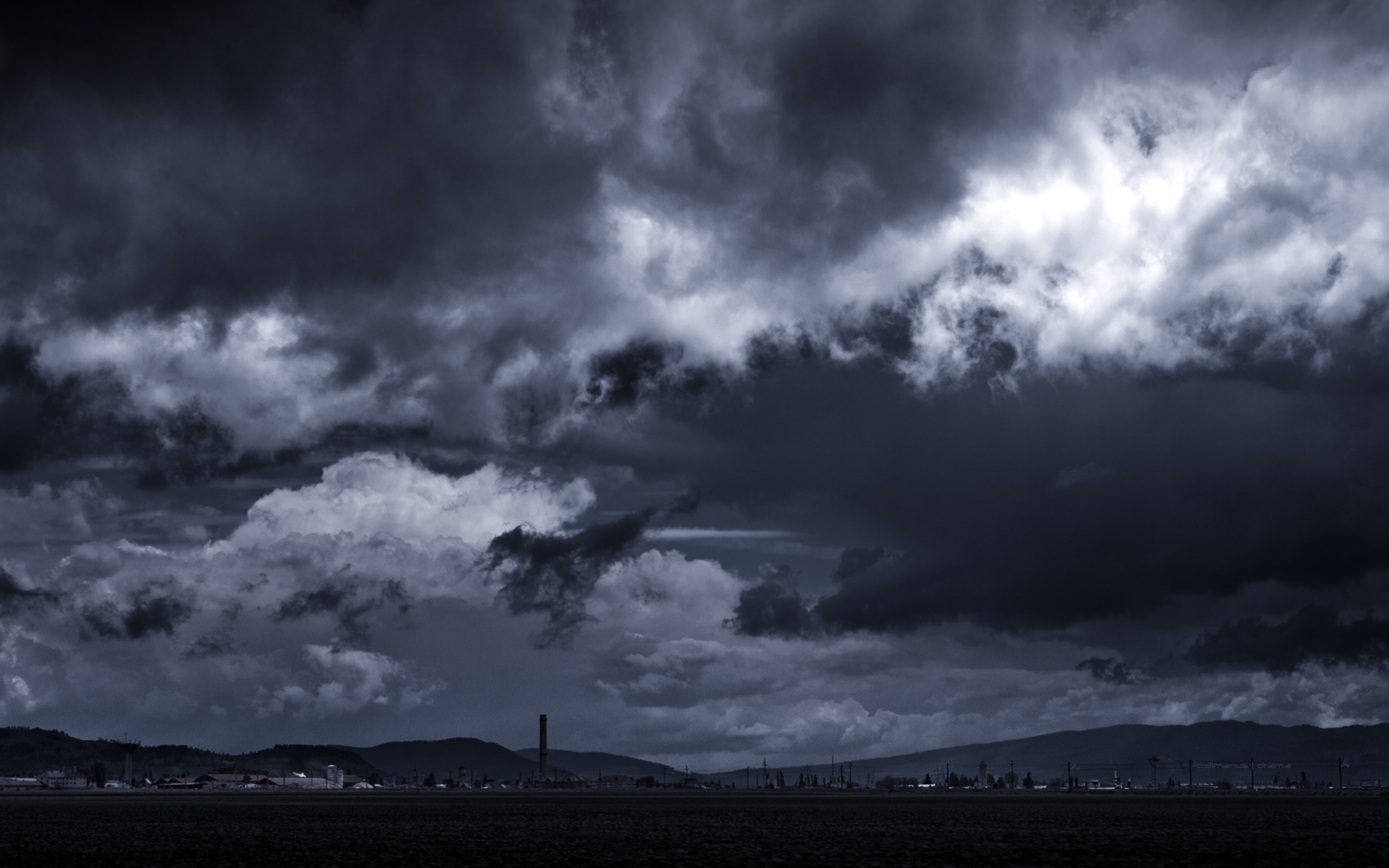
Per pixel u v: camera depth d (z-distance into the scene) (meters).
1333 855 148.88
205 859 143.00
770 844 170.88
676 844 170.62
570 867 133.00
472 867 133.50
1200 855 149.75
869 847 164.38
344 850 157.00
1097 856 147.50
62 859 141.75
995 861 141.88
